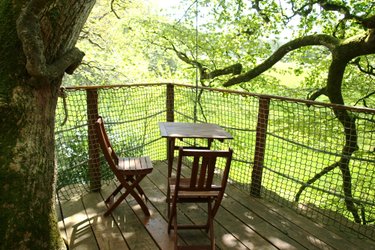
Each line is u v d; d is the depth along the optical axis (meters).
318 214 3.44
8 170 2.06
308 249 2.80
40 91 2.26
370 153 4.60
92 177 3.84
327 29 6.77
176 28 7.52
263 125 3.66
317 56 7.08
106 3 8.30
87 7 2.29
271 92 7.73
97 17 8.69
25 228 2.10
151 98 4.75
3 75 2.10
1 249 2.00
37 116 2.24
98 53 8.12
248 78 6.81
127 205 3.54
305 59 7.12
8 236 2.03
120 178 3.13
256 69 6.72
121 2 8.12
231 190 4.01
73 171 4.07
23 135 2.15
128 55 8.20
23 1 2.17
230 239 2.93
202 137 2.97
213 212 2.77
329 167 4.79
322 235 3.04
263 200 3.75
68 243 2.81
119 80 9.07
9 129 2.10
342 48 4.72
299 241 2.92
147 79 8.29
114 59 8.23
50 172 2.38
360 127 5.09
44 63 2.08
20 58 2.13
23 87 2.15
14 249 2.05
